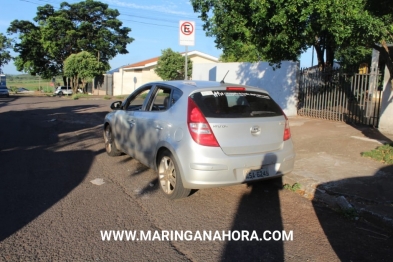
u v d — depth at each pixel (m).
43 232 3.77
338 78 11.09
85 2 39.78
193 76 16.47
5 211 4.31
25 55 42.50
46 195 4.89
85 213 4.29
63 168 6.28
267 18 6.45
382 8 5.41
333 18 5.67
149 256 3.33
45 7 40.38
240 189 5.23
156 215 4.26
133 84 35.09
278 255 3.39
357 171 5.78
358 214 4.28
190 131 4.27
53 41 39.09
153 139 5.02
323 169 5.90
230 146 4.29
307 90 12.41
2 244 3.50
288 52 7.67
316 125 10.36
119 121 6.42
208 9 8.47
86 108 18.08
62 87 42.06
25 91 57.94
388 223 3.97
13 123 12.20
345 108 10.94
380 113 9.24
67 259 3.24
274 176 4.64
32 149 7.89
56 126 11.46
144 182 5.51
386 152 6.71
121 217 4.19
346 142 7.91
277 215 4.33
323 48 12.27
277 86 12.92
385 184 5.12
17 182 5.45
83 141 8.86
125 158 7.04
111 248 3.46
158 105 5.27
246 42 7.57
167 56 26.28
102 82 38.81
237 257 3.34
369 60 18.41
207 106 4.37
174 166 4.53
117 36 41.84
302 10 5.72
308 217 4.29
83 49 40.44
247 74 13.75
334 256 3.38
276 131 4.67
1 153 7.47
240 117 4.41
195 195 4.95
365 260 3.32
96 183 5.44
